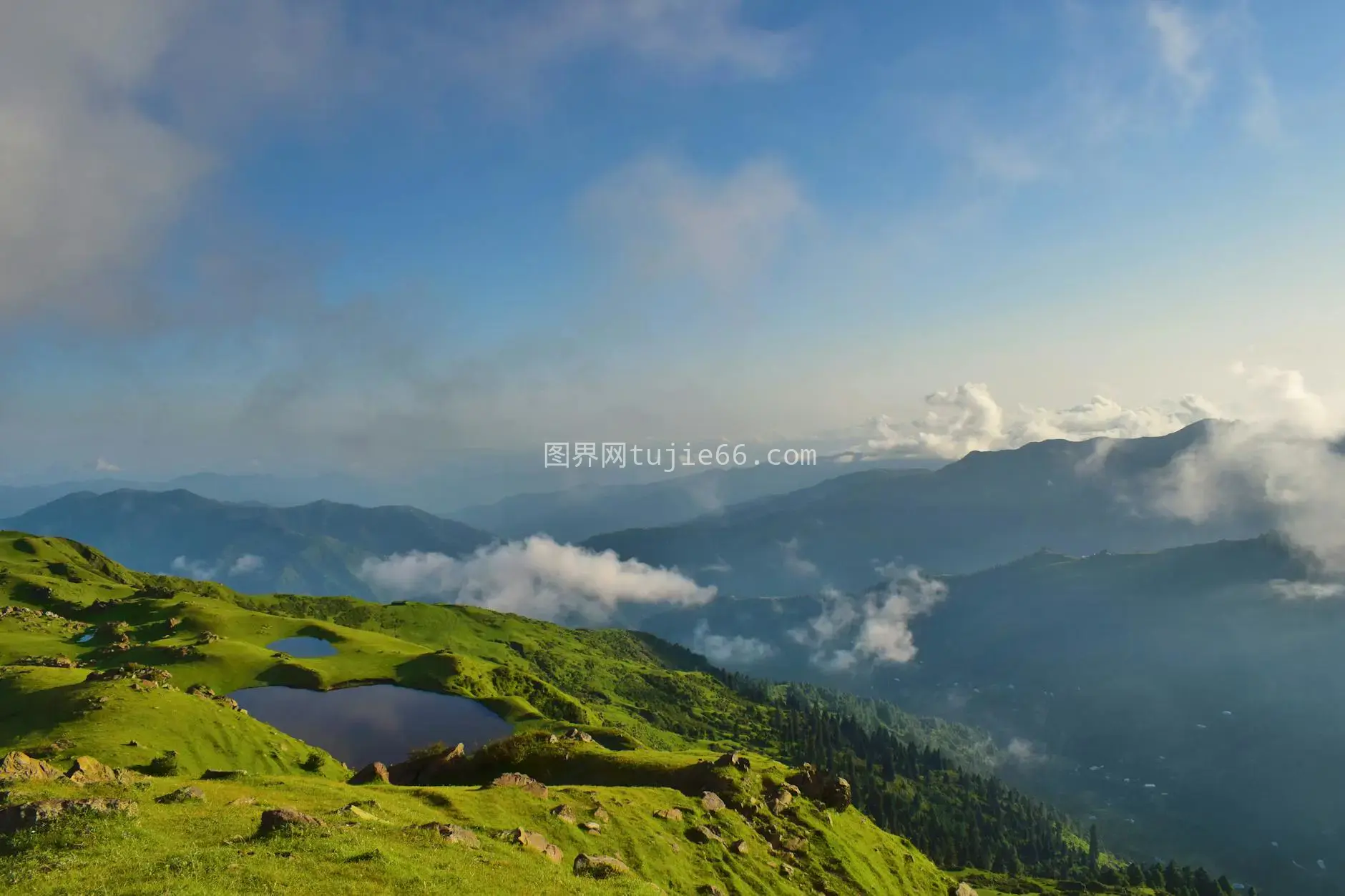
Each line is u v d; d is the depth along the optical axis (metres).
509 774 69.88
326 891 31.17
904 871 89.19
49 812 35.91
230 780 56.75
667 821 69.62
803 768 103.12
